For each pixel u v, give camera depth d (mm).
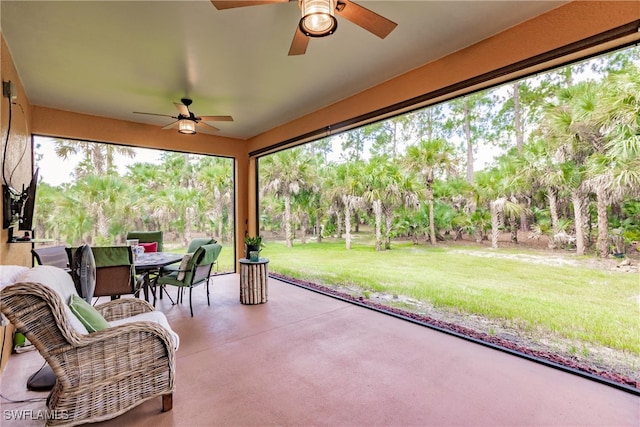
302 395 1834
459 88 2611
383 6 2051
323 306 3660
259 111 4145
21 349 2459
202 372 2104
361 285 4277
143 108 3924
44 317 1346
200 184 6727
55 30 2232
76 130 4020
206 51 2580
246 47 2527
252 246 3877
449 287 3332
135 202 6027
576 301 2434
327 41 2463
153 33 2301
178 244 6406
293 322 3104
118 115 4188
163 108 3934
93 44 2436
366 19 1734
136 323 1613
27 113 3453
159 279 3463
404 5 2043
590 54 1995
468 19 2203
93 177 5598
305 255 5164
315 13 1518
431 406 1724
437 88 2771
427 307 3506
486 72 2441
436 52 2656
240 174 5758
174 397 1816
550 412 1666
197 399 1797
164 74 2992
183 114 3391
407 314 3566
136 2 1945
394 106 3131
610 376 2133
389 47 2564
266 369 2146
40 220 5035
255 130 5168
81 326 1542
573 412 1665
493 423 1578
